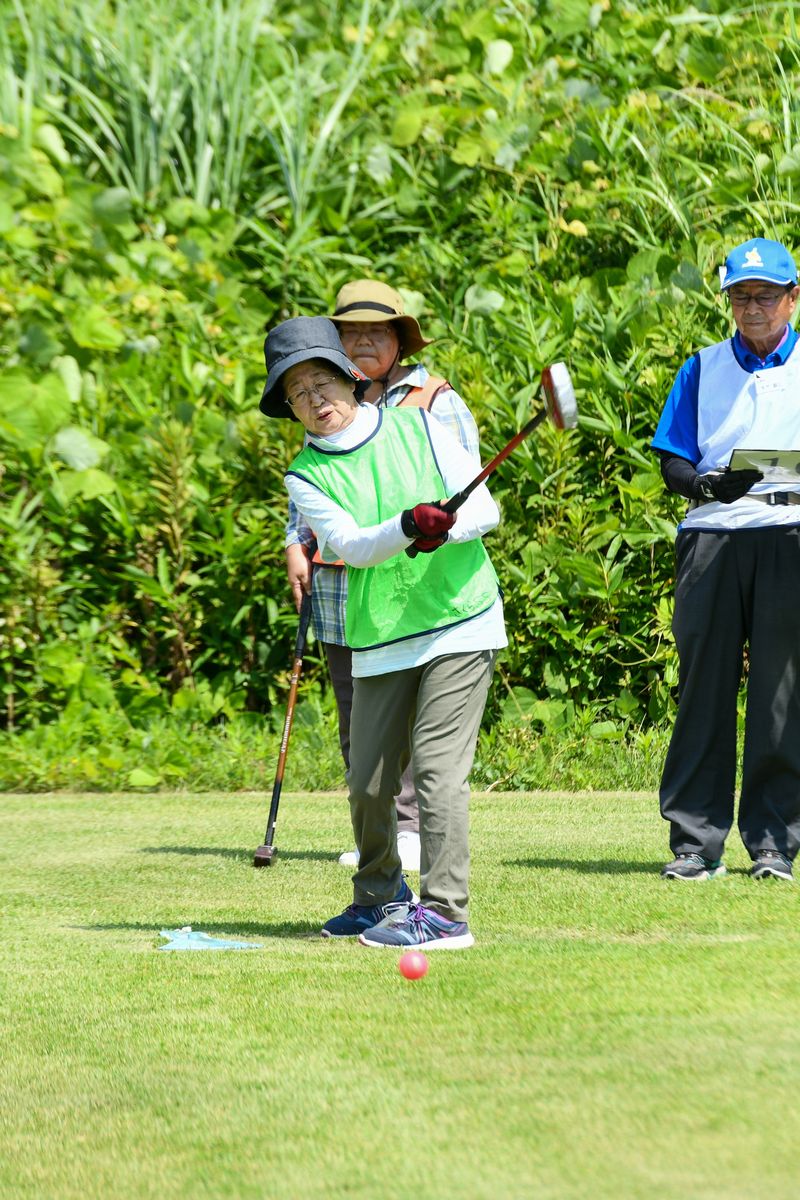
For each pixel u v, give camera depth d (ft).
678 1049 32.86
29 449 96.73
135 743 90.99
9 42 131.85
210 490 98.37
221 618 96.53
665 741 89.61
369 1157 27.78
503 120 120.06
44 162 117.39
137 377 103.81
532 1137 28.02
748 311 57.52
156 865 63.31
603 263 112.78
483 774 87.86
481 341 102.37
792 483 57.26
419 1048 34.27
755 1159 26.37
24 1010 39.42
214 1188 26.89
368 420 46.55
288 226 122.01
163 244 115.65
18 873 61.57
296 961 44.27
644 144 115.44
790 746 57.47
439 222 121.49
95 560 99.19
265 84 123.24
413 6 140.97
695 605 58.13
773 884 55.42
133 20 128.16
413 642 45.24
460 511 44.55
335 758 89.86
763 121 112.57
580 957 42.68
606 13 128.88
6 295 105.60
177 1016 38.27
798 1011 35.83
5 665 94.07
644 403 97.30
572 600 93.35
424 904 45.78
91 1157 28.96
